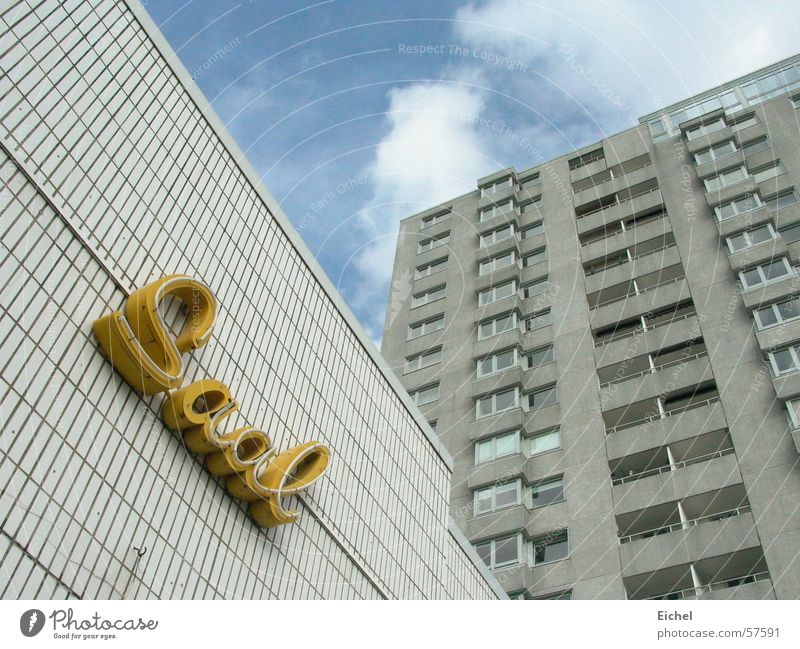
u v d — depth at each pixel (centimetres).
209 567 1109
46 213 1020
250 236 1416
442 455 1917
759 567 2712
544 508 3189
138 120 1235
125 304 1100
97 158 1131
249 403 1273
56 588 884
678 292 3622
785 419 2958
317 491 1378
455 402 3778
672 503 2931
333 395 1520
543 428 3466
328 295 1616
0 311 916
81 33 1180
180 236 1242
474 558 1930
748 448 2933
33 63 1078
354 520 1463
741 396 3097
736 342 3288
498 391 3709
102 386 1024
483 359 3906
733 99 4644
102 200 1116
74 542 919
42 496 895
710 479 2911
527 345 3862
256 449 1248
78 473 951
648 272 3809
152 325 1073
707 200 3884
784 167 3906
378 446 1630
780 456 2861
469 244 4616
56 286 1002
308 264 1576
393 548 1564
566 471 3256
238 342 1291
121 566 970
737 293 3472
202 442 1138
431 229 4906
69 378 978
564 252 4209
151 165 1230
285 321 1439
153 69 1309
